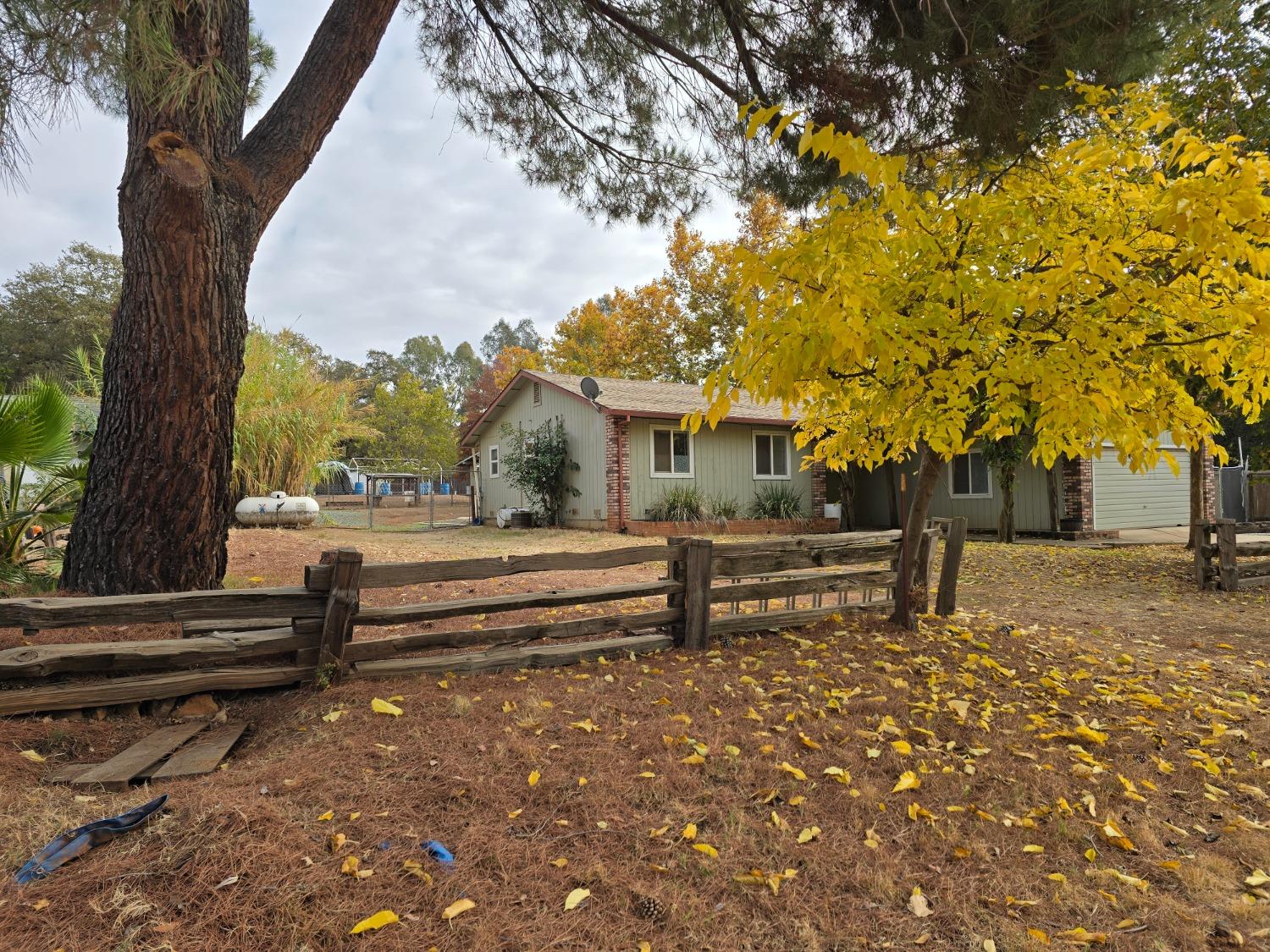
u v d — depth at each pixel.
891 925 2.05
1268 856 2.43
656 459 16.11
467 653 4.24
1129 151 3.32
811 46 5.32
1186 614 6.80
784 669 4.25
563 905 2.06
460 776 2.73
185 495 4.79
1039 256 3.54
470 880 2.14
